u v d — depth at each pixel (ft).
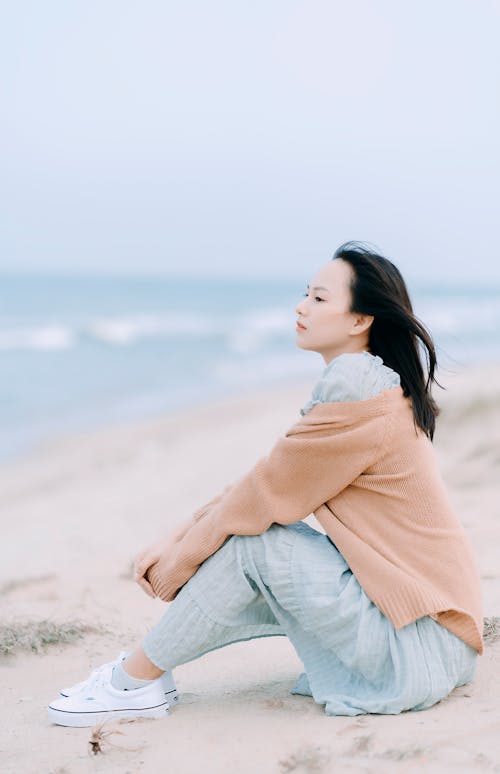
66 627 13.14
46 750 8.96
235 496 9.22
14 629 12.97
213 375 84.84
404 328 9.40
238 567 9.21
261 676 11.00
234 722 9.24
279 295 295.28
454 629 9.04
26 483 38.37
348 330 9.50
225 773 8.11
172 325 140.77
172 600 9.70
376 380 9.07
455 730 8.50
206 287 349.41
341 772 7.88
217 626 9.37
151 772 8.23
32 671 11.80
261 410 56.85
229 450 40.55
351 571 9.20
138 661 9.57
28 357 96.43
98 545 22.04
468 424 31.07
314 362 96.94
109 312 177.06
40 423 56.49
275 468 9.07
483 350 105.91
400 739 8.36
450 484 23.22
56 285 304.50
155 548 9.71
